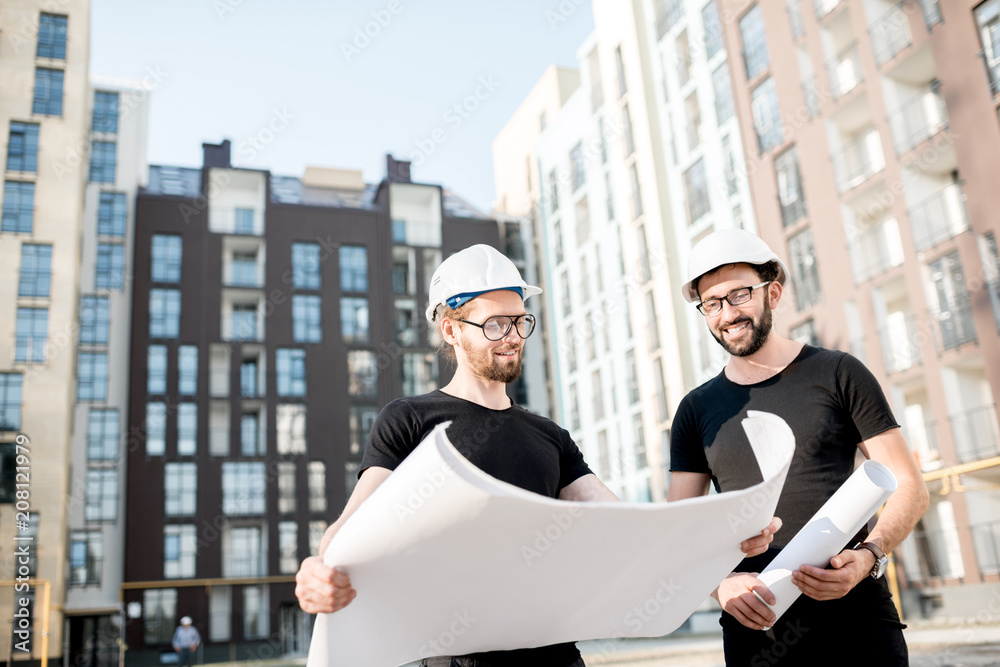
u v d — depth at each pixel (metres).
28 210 30.53
